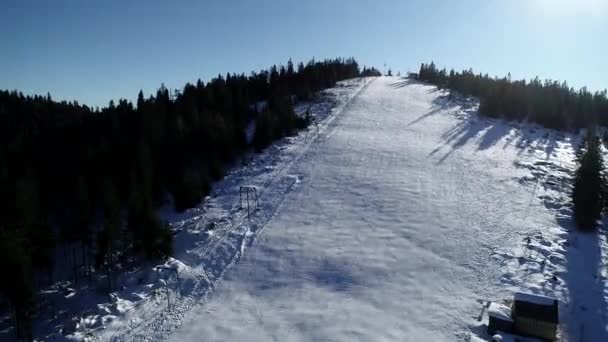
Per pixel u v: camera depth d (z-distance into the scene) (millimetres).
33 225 36625
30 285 30125
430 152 59375
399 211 42656
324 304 30281
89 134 63719
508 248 36406
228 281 34031
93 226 43844
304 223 41344
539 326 25969
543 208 44406
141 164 50594
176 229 43281
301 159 57500
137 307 31500
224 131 60812
